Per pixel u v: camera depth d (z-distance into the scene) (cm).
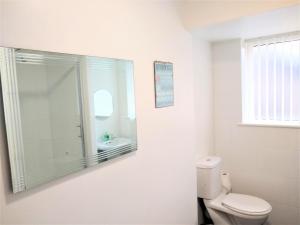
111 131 132
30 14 96
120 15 139
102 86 126
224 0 182
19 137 92
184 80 205
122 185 141
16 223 92
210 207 234
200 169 237
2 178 88
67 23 109
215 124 283
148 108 162
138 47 153
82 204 117
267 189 256
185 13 202
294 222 244
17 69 91
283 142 243
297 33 233
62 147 107
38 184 98
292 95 244
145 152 160
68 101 110
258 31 224
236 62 261
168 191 183
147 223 161
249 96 271
